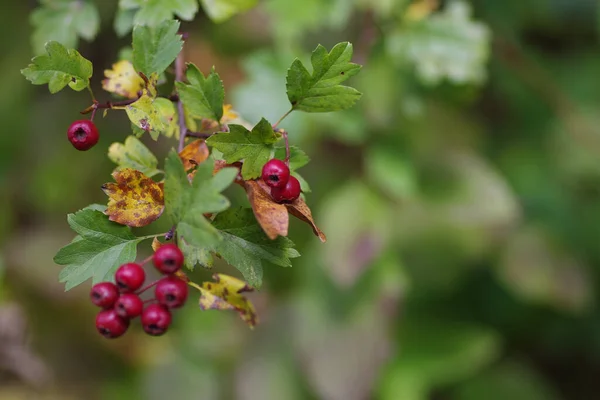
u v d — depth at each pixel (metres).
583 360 1.43
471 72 0.87
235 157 0.62
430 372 1.15
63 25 0.73
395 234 1.00
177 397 1.21
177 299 0.61
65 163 1.18
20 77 1.17
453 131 1.02
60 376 1.20
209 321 1.22
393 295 0.99
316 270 1.02
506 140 1.28
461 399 1.33
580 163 1.28
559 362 1.46
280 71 0.86
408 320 1.20
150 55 0.64
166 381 1.22
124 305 0.60
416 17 0.88
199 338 1.22
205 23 1.00
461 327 1.20
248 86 0.86
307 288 1.02
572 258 1.17
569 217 1.27
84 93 1.17
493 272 1.32
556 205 1.26
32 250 1.13
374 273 0.99
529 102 1.25
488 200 0.99
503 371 1.36
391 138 0.96
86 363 1.23
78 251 0.62
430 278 1.12
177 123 0.65
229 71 0.99
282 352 1.12
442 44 0.88
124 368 1.24
